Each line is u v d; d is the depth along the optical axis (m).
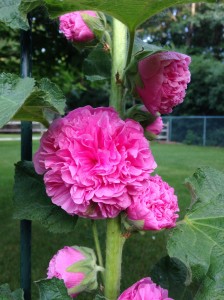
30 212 0.22
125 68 0.20
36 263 0.69
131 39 0.18
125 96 0.21
